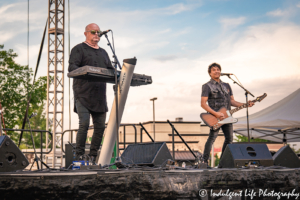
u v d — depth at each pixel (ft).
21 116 65.10
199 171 9.80
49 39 48.19
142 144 12.21
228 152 11.80
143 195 9.20
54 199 8.34
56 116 46.88
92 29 12.84
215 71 15.19
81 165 9.87
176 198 9.46
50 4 47.70
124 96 11.81
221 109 14.78
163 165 10.36
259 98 15.24
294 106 26.32
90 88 12.45
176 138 89.92
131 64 11.71
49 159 44.60
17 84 64.39
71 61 12.46
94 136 13.02
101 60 13.00
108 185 8.87
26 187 8.18
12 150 9.93
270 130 27.37
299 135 27.68
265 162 11.66
